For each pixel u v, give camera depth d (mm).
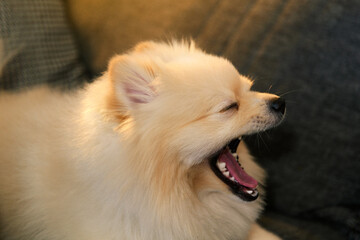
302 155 1621
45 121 1453
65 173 1291
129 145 1163
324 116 1553
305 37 1581
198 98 1197
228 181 1367
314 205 1635
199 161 1249
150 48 1482
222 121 1223
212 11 1782
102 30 1985
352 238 1479
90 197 1229
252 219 1472
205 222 1329
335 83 1528
